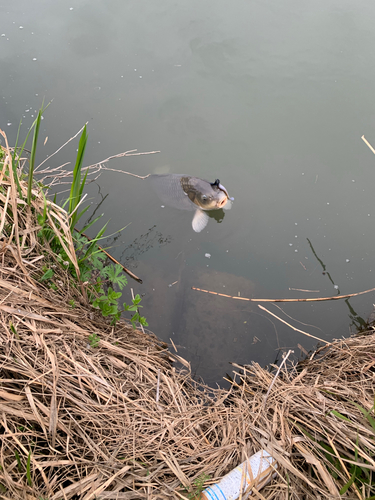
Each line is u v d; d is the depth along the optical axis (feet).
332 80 6.95
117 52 7.55
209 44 7.58
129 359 3.64
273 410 3.48
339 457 3.01
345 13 8.00
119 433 3.10
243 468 3.01
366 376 3.67
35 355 3.15
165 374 3.73
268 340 4.48
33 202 3.71
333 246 5.31
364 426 3.23
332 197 5.74
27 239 3.63
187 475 3.01
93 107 6.64
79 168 3.60
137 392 3.44
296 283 4.99
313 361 4.10
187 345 4.41
